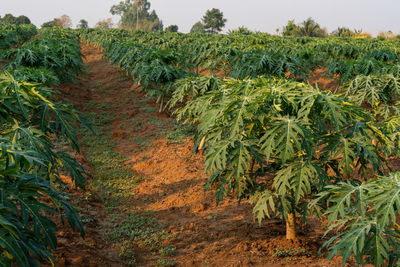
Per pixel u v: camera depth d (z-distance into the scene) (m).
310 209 4.49
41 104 3.84
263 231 5.50
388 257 3.01
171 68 11.48
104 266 4.62
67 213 3.18
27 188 2.85
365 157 3.99
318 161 4.38
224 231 5.62
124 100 14.27
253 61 9.31
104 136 10.77
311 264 4.47
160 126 11.48
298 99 4.26
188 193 7.19
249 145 4.33
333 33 44.41
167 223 6.19
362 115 4.35
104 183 7.78
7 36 17.77
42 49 11.76
